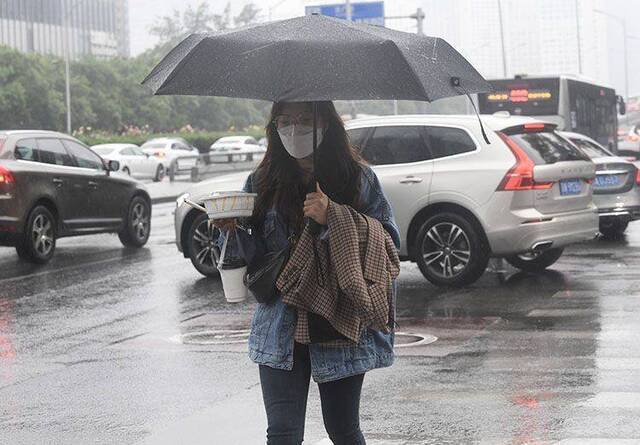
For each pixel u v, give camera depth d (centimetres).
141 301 1469
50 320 1329
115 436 799
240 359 1072
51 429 824
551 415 824
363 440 575
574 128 3669
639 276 1586
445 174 1485
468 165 1479
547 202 1480
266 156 570
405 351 1081
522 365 1004
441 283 1500
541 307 1330
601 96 4262
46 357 1102
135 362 1067
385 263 545
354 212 547
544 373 968
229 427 816
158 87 538
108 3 15888
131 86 10194
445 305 1359
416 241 1508
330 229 540
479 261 1478
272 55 522
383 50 524
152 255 2044
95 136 8612
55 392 946
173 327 1266
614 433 771
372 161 1528
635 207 2105
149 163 5491
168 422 835
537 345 1096
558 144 1548
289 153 562
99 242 2348
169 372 1017
